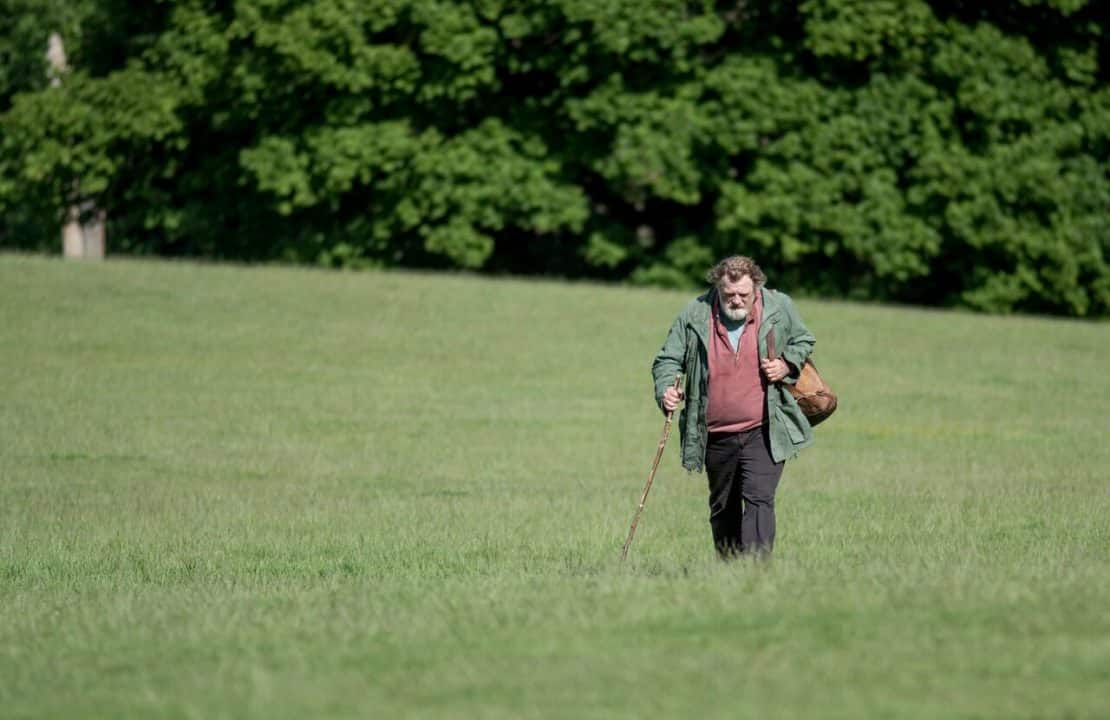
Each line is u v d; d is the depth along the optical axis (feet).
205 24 358.23
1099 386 244.63
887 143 339.36
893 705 61.26
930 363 261.65
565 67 337.93
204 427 205.05
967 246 350.02
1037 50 350.43
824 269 357.82
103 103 366.43
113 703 66.08
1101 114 348.38
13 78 470.39
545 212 345.72
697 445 102.83
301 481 172.04
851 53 335.26
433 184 348.38
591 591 85.66
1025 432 206.59
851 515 143.74
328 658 71.92
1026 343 283.59
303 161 354.33
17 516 147.84
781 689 63.77
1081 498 153.58
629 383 241.96
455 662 70.08
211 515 148.46
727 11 345.92
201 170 374.84
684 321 103.40
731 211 342.44
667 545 129.18
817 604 78.23
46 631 86.02
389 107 356.18
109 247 478.18
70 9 454.40
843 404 226.58
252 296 300.61
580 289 320.91
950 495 157.58
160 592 103.45
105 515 148.66
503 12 339.98
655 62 338.54
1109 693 62.69
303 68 345.72
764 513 101.45
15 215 523.29
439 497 160.56
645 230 377.30
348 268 365.20
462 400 226.99
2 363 243.81
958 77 339.16
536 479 174.50
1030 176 341.21
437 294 307.78
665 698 63.00
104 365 245.04
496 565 116.16
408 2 344.49
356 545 130.82
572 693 64.08
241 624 82.84
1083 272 351.46
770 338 101.09
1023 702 61.52
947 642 70.59
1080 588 81.71
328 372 244.63
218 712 63.21
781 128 339.98
